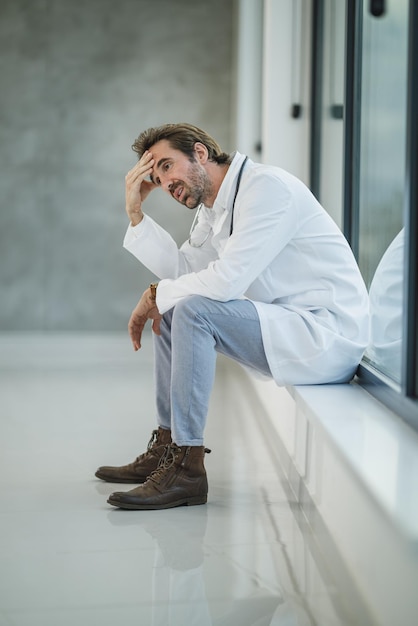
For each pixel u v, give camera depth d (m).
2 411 4.25
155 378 2.85
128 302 7.03
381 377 2.49
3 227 6.92
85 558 2.20
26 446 3.48
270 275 2.70
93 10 6.81
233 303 2.60
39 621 1.80
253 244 2.56
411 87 2.18
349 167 3.25
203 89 6.91
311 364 2.63
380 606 1.64
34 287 6.97
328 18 4.02
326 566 2.16
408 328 2.21
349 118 3.23
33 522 2.48
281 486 2.92
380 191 2.76
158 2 6.85
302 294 2.70
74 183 6.93
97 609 1.87
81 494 2.78
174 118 6.92
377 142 2.83
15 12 6.77
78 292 6.99
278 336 2.60
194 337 2.55
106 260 7.00
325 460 2.34
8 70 6.81
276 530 2.45
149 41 6.86
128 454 3.34
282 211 2.60
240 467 3.18
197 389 2.59
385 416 2.27
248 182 2.62
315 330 2.61
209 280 2.56
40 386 5.04
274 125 4.53
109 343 6.88
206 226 2.97
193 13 6.87
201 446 2.65
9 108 6.84
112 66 6.86
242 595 1.96
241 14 5.93
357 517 1.90
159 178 2.78
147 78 6.89
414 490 1.60
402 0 2.45
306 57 4.50
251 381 4.99
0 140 6.86
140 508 2.60
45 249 6.96
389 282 2.59
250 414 4.28
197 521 2.51
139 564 2.15
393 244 2.54
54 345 6.86
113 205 6.95
